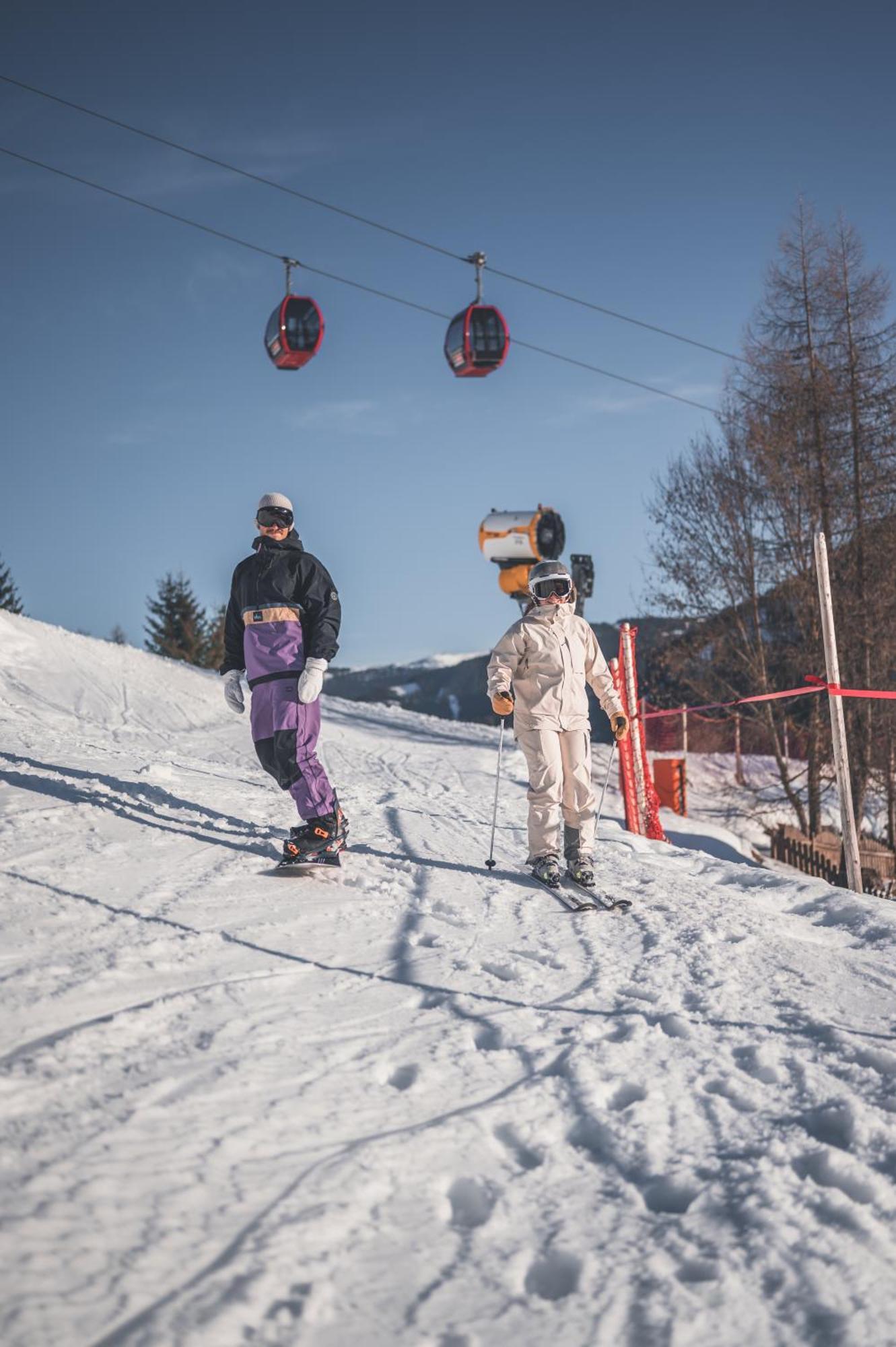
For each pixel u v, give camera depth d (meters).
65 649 22.66
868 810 26.41
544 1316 1.84
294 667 5.60
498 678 6.07
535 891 5.84
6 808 6.42
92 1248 1.87
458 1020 3.43
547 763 6.01
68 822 6.19
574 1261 2.05
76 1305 1.70
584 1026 3.45
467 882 5.89
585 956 4.43
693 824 17.69
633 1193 2.35
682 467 26.36
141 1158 2.25
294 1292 1.84
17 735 10.54
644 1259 2.06
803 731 24.67
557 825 6.09
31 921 4.07
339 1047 3.07
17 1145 2.24
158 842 5.97
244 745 15.96
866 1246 2.12
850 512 24.77
